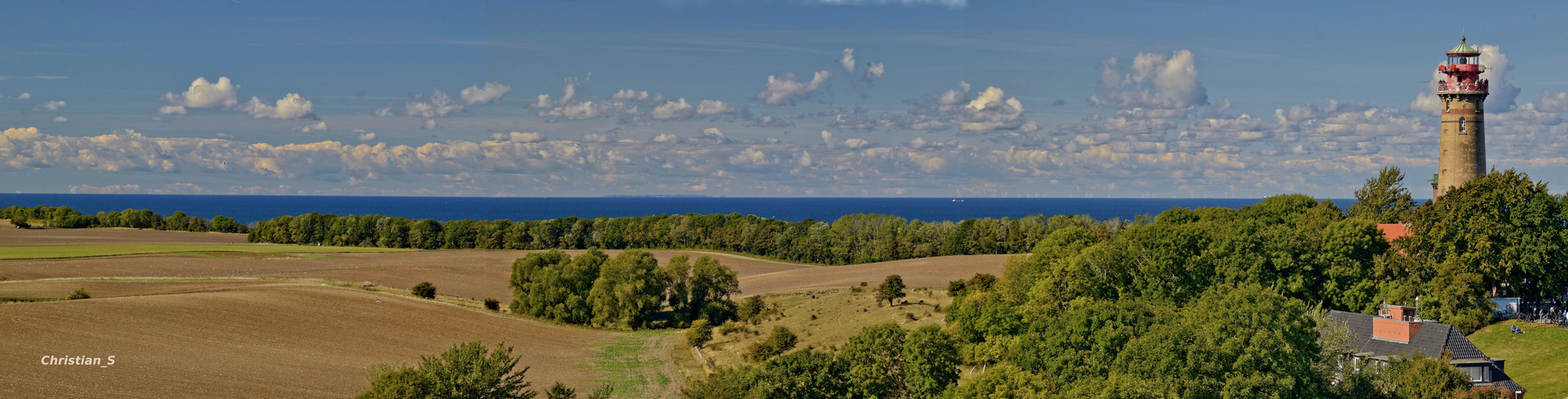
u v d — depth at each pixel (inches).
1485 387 2057.1
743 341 3917.3
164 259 6117.1
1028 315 3169.3
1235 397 1974.7
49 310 3341.5
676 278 4960.6
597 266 4872.0
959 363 2610.7
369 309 4180.6
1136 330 2335.1
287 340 3417.8
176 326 3390.7
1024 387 2235.5
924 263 6619.1
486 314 4500.5
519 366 3351.4
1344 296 3120.1
